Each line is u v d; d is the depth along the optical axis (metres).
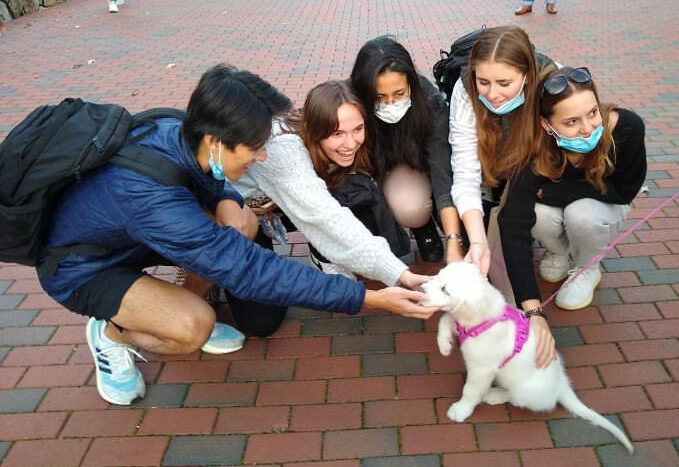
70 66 7.29
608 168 2.62
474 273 2.11
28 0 10.19
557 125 2.36
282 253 3.54
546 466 2.23
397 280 2.44
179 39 8.38
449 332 2.31
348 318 3.02
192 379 2.71
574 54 6.85
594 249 2.81
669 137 4.62
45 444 2.43
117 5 10.66
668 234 3.47
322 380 2.67
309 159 2.65
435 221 3.31
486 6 9.46
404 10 9.54
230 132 1.97
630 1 9.29
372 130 2.76
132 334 2.59
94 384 2.71
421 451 2.32
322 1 10.54
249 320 2.81
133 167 2.10
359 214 2.97
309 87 6.23
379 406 2.53
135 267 2.54
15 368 2.81
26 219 2.09
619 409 2.43
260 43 8.01
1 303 3.25
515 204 2.61
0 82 6.79
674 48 6.80
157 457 2.35
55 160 2.03
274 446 2.37
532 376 2.23
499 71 2.39
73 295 2.40
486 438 2.35
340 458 2.31
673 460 2.21
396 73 2.56
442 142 2.87
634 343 2.74
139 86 6.49
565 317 2.92
